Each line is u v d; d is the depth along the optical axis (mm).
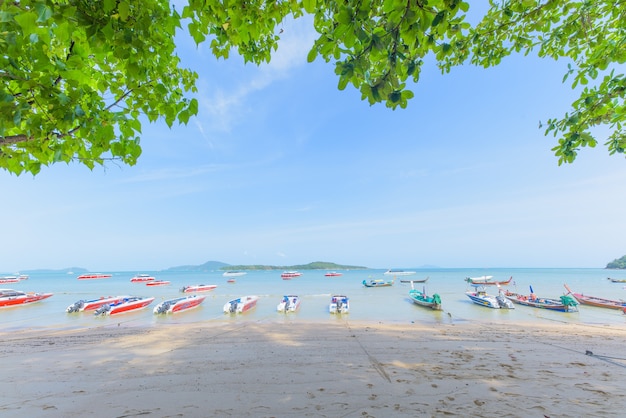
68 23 1799
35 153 2576
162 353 10695
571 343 11969
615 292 37625
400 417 5414
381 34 1864
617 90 3432
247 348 11297
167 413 5723
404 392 6602
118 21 1911
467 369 8352
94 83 2693
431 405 5918
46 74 1988
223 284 60781
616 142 3936
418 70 2398
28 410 5996
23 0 1565
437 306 23000
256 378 7660
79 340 13375
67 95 2133
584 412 5625
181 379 7723
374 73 2621
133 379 7820
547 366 8656
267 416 5496
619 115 3609
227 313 22766
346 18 1683
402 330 15164
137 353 10750
